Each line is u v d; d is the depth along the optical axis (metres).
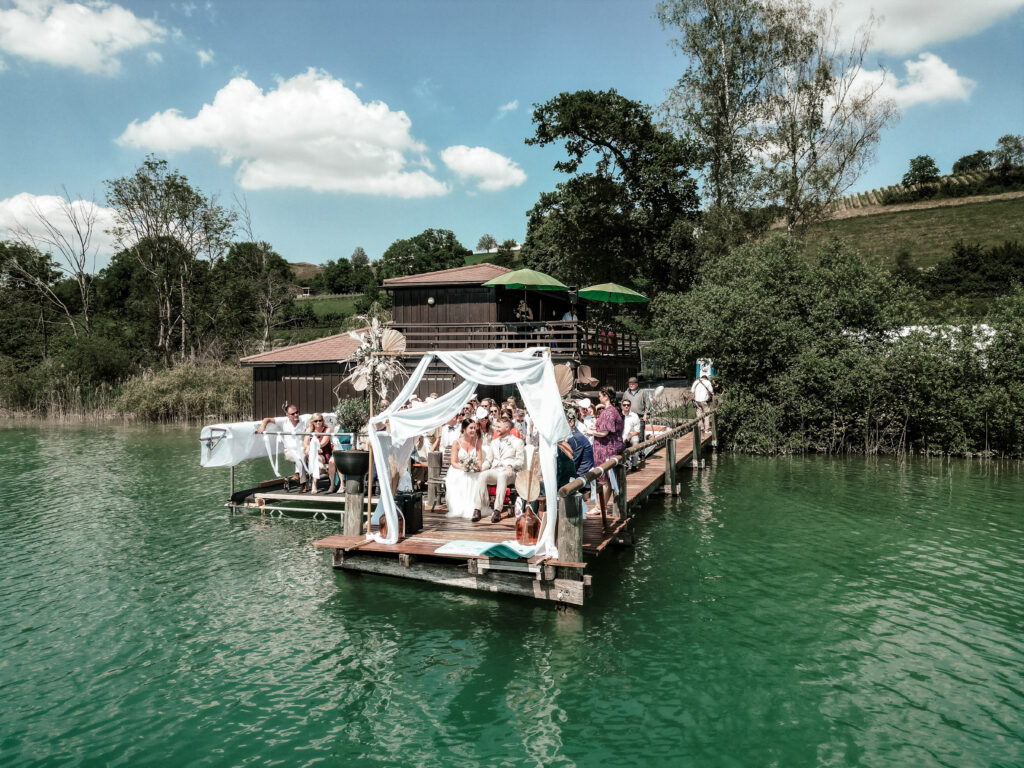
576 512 8.56
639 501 13.05
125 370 40.62
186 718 6.12
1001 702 6.29
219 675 6.93
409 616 8.41
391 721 6.07
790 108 34.25
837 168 34.62
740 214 34.78
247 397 34.84
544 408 8.86
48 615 8.46
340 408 10.48
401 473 10.88
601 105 36.12
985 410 19.89
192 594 9.18
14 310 50.53
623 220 38.53
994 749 5.55
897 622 8.12
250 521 13.27
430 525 10.55
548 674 6.93
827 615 8.36
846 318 23.28
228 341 49.38
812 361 21.75
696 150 36.25
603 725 5.99
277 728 5.96
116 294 73.56
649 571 10.08
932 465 19.36
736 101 34.53
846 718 6.05
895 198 92.81
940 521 12.80
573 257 40.44
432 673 6.96
